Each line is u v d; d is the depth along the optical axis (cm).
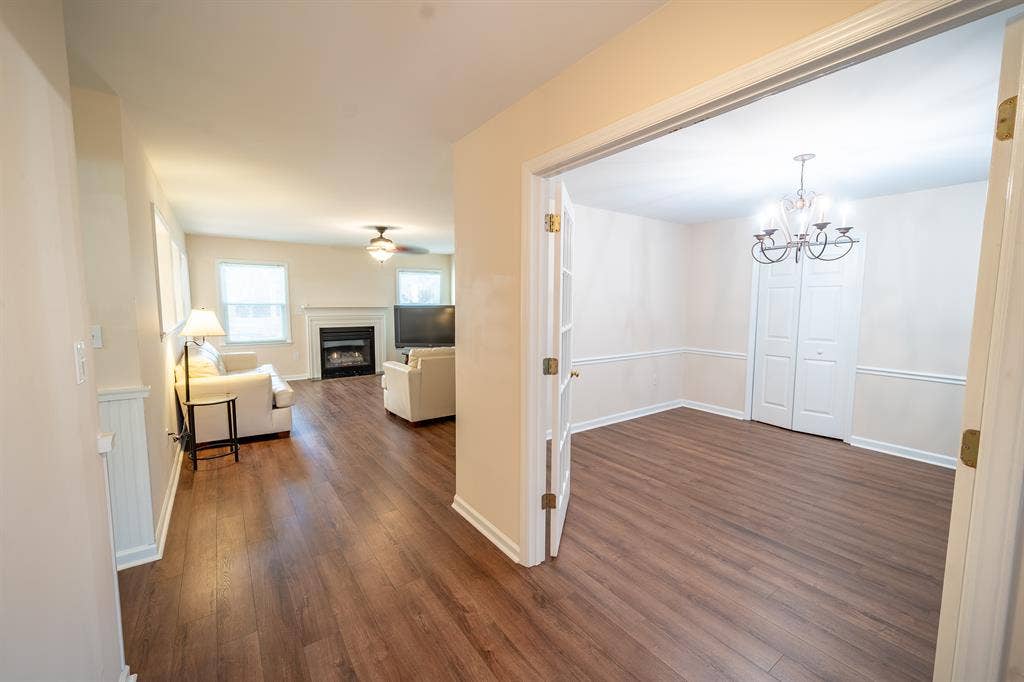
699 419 507
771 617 186
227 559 226
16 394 94
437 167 320
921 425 374
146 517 224
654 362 528
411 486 319
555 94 187
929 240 366
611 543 244
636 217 489
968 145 257
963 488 98
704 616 187
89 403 134
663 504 292
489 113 224
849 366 416
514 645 170
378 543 243
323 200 425
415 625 181
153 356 268
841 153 271
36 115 110
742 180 335
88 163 207
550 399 228
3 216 92
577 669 159
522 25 153
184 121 236
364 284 816
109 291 214
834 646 171
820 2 106
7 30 97
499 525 241
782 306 468
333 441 422
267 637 173
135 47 168
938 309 363
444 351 496
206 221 537
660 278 522
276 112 225
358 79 191
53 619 106
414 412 466
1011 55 88
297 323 752
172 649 167
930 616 187
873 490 314
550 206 219
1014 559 91
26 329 100
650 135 156
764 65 116
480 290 246
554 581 210
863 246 402
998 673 94
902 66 171
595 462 369
